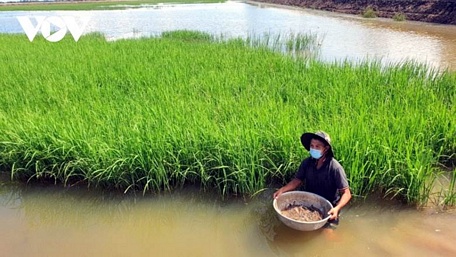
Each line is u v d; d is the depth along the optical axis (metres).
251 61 10.95
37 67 10.34
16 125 5.82
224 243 4.28
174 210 4.92
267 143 5.30
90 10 52.47
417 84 7.91
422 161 4.80
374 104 6.88
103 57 11.59
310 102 6.85
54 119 6.06
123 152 5.20
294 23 31.52
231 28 27.98
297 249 4.08
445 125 5.75
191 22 33.84
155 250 4.20
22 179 5.61
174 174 5.25
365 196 4.76
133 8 57.34
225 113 6.40
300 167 4.60
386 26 26.94
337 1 42.66
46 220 4.80
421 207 4.66
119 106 6.88
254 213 4.79
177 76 8.96
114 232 4.55
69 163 5.24
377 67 9.50
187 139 5.36
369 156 4.92
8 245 4.29
